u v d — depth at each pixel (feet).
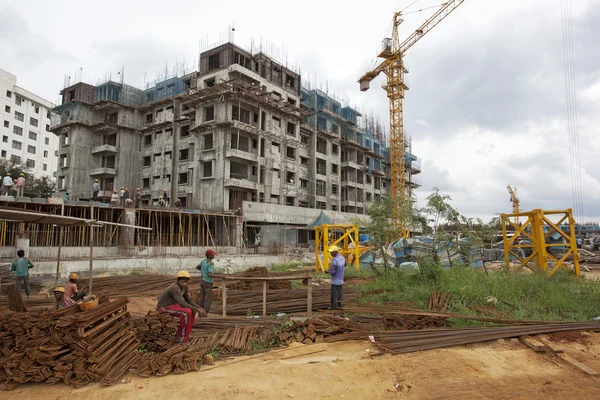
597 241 120.16
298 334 24.31
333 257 33.37
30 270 57.77
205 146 140.05
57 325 17.29
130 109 166.30
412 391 16.81
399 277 45.39
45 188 166.81
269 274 65.77
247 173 139.95
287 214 136.77
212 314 32.63
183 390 16.70
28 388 17.07
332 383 17.69
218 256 88.99
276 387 17.15
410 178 275.18
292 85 172.86
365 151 220.23
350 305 33.35
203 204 135.03
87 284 50.83
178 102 156.35
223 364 20.11
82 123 160.15
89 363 17.44
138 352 20.39
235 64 139.03
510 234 97.04
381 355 21.27
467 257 53.62
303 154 177.99
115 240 94.99
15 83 219.61
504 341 22.97
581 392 16.40
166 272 75.66
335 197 194.29
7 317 17.93
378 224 52.80
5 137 213.05
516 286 37.14
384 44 186.09
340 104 214.07
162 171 157.28
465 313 28.76
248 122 143.02
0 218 36.94
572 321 26.68
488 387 16.99
